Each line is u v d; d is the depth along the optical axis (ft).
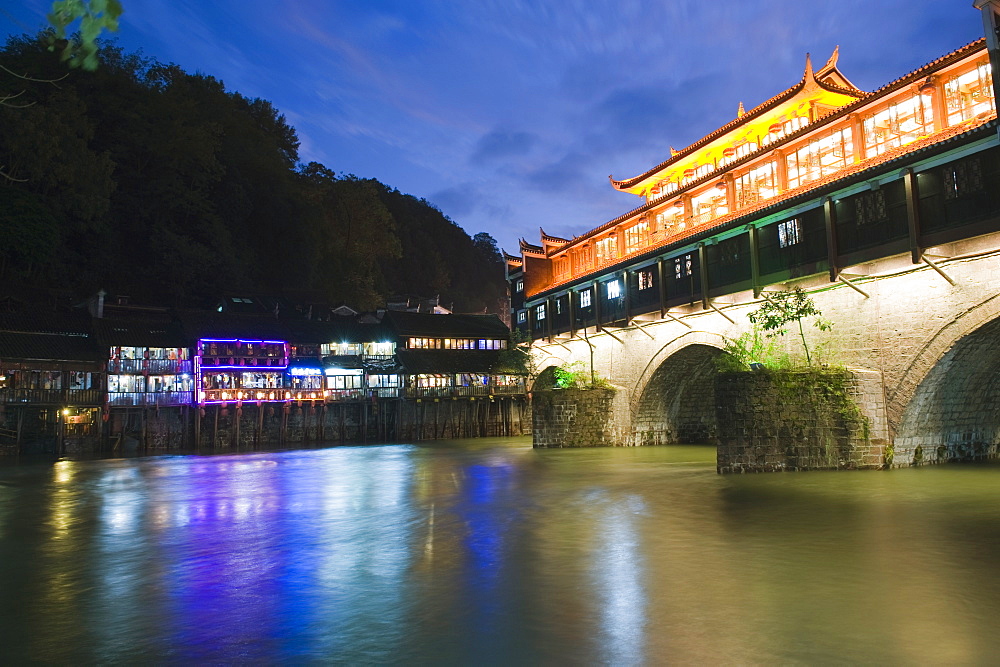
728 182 114.21
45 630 33.40
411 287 357.61
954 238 71.77
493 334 210.79
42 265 178.91
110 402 154.20
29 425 149.18
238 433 165.89
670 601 35.94
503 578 41.34
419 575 42.55
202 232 222.07
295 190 265.34
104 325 163.12
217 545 52.85
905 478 75.56
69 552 51.03
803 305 89.10
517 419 200.23
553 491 78.69
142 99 221.87
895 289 81.82
